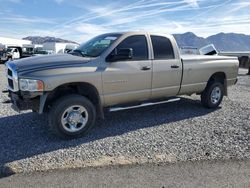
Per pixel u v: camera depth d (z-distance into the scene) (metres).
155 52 6.14
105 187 3.47
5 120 6.18
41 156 4.34
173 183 3.60
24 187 3.43
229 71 7.81
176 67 6.47
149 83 6.05
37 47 50.22
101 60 5.36
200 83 7.14
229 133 5.59
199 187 3.51
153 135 5.41
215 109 7.60
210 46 9.03
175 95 6.77
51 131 5.23
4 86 11.06
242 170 4.00
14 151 4.52
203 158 4.38
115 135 5.38
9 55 32.69
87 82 5.14
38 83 4.71
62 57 5.36
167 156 4.43
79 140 5.08
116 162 4.18
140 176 3.77
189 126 6.03
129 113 6.98
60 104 4.90
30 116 6.49
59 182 3.56
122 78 5.58
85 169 3.94
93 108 5.29
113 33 6.02
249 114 7.10
